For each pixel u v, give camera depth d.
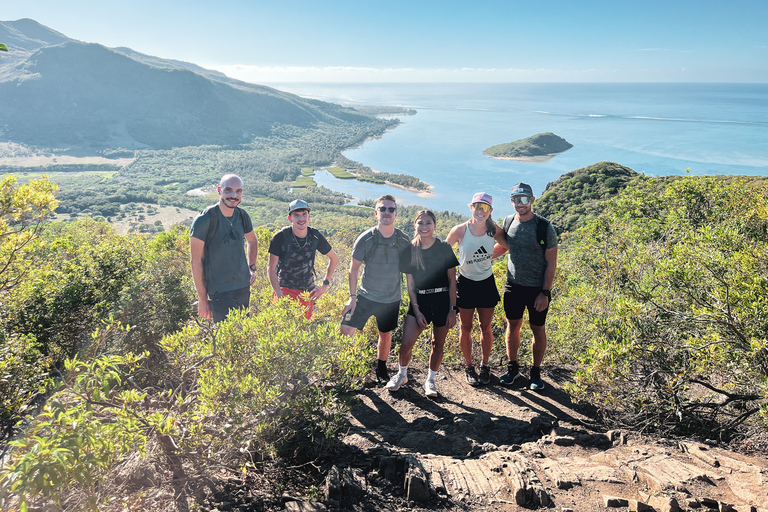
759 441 2.90
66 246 9.30
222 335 2.64
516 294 3.95
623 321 3.53
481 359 4.63
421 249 3.62
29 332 5.23
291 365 2.49
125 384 2.73
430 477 2.46
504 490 2.39
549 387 4.12
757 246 3.87
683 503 2.17
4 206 4.78
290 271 3.99
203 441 2.19
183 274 5.94
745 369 2.95
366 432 3.07
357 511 2.15
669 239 6.27
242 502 2.12
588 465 2.62
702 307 3.45
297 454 2.61
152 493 2.09
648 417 3.20
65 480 1.53
